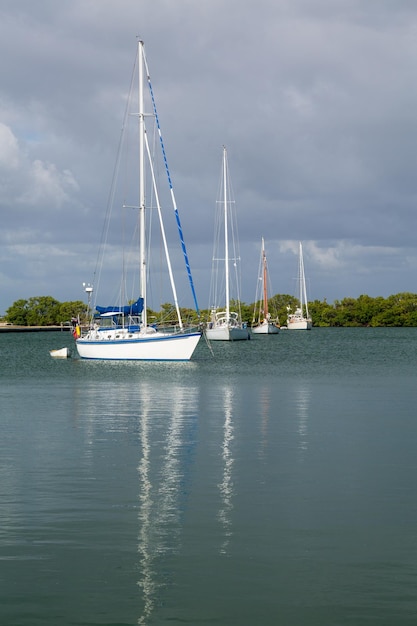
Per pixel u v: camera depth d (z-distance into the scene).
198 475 25.27
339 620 14.20
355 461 27.41
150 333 82.56
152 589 15.56
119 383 61.28
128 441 31.83
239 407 43.78
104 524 19.69
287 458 28.00
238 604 14.88
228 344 144.12
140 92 81.50
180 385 59.22
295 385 58.66
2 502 21.80
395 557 17.25
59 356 102.94
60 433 34.09
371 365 84.44
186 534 18.88
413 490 23.19
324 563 16.89
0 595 15.27
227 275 145.75
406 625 13.99
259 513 20.70
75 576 16.19
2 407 44.53
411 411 41.50
